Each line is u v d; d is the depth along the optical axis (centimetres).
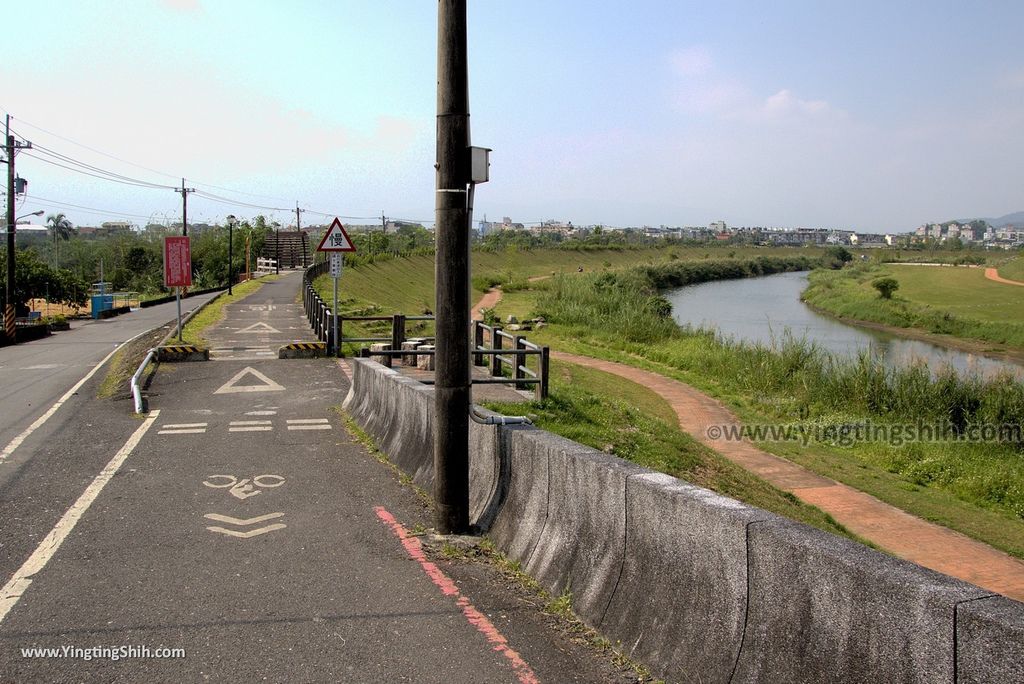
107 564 590
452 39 595
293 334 2414
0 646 456
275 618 495
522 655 443
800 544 343
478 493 684
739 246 17925
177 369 1622
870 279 9675
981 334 4916
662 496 438
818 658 328
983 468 1609
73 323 4091
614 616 457
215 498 764
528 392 1330
